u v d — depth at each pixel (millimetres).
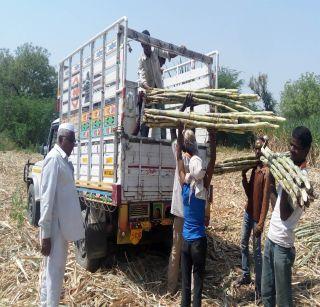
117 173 5160
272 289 3838
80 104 6379
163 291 5156
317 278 5438
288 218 3568
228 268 5824
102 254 5527
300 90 49938
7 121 38406
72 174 4301
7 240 6770
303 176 3346
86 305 4680
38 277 5293
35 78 54344
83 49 6285
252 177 5141
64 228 4160
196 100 4980
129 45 5293
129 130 5273
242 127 4430
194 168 4285
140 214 5375
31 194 8258
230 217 8320
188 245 4363
